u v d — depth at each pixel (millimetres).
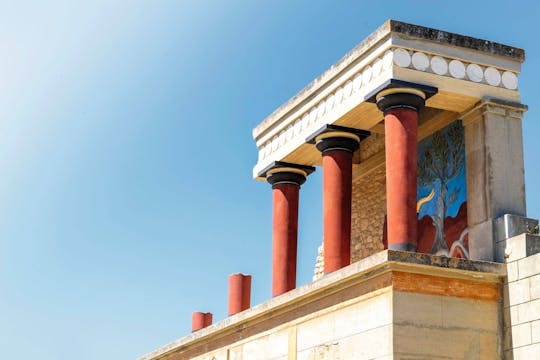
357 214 23047
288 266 21266
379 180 22391
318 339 17234
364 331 15984
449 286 15961
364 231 22656
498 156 17609
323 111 19906
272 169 21984
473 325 15984
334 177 19422
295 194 21875
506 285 16359
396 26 17500
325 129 19531
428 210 19969
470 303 16078
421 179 20422
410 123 17438
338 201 19266
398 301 15453
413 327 15445
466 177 18344
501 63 18188
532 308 15727
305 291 17656
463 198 18766
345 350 16406
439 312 15727
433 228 19688
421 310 15586
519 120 18047
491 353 16016
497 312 16297
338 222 19141
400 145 17297
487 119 17766
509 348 16031
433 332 15578
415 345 15383
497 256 16859
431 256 15797
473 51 18016
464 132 18844
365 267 15930
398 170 17188
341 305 16734
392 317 15344
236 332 20297
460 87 17719
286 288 21062
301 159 21609
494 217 17172
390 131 17484
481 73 18016
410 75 17438
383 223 21969
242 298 22828
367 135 19797
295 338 17969
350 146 19672
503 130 17828
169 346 23328
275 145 22016
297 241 21641
